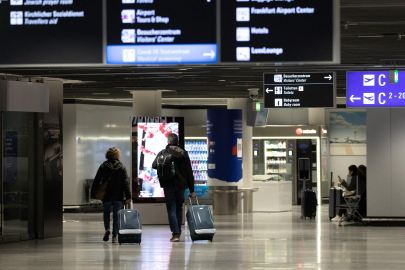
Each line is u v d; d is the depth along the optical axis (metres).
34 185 14.64
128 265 10.35
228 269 9.90
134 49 8.46
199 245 13.12
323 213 23.58
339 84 20.27
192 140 27.33
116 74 15.87
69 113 24.56
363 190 18.67
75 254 11.81
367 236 15.10
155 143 17.88
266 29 8.34
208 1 8.37
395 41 12.84
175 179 13.51
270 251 12.11
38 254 11.87
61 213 15.14
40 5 8.55
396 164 17.92
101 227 17.89
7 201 13.92
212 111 22.34
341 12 10.32
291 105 16.80
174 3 8.40
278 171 25.62
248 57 8.36
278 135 28.66
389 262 10.69
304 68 16.33
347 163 31.20
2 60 8.60
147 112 21.08
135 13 8.44
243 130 23.59
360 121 31.11
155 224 18.06
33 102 13.89
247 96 23.58
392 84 15.95
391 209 17.94
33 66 8.58
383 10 10.16
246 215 22.36
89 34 8.51
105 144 25.97
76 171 24.47
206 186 27.33
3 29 8.58
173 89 20.81
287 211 24.52
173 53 8.42
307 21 8.30
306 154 28.91
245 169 23.52
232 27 8.36
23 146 14.48
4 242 13.78
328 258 11.16
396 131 17.91
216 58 8.39
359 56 14.88
